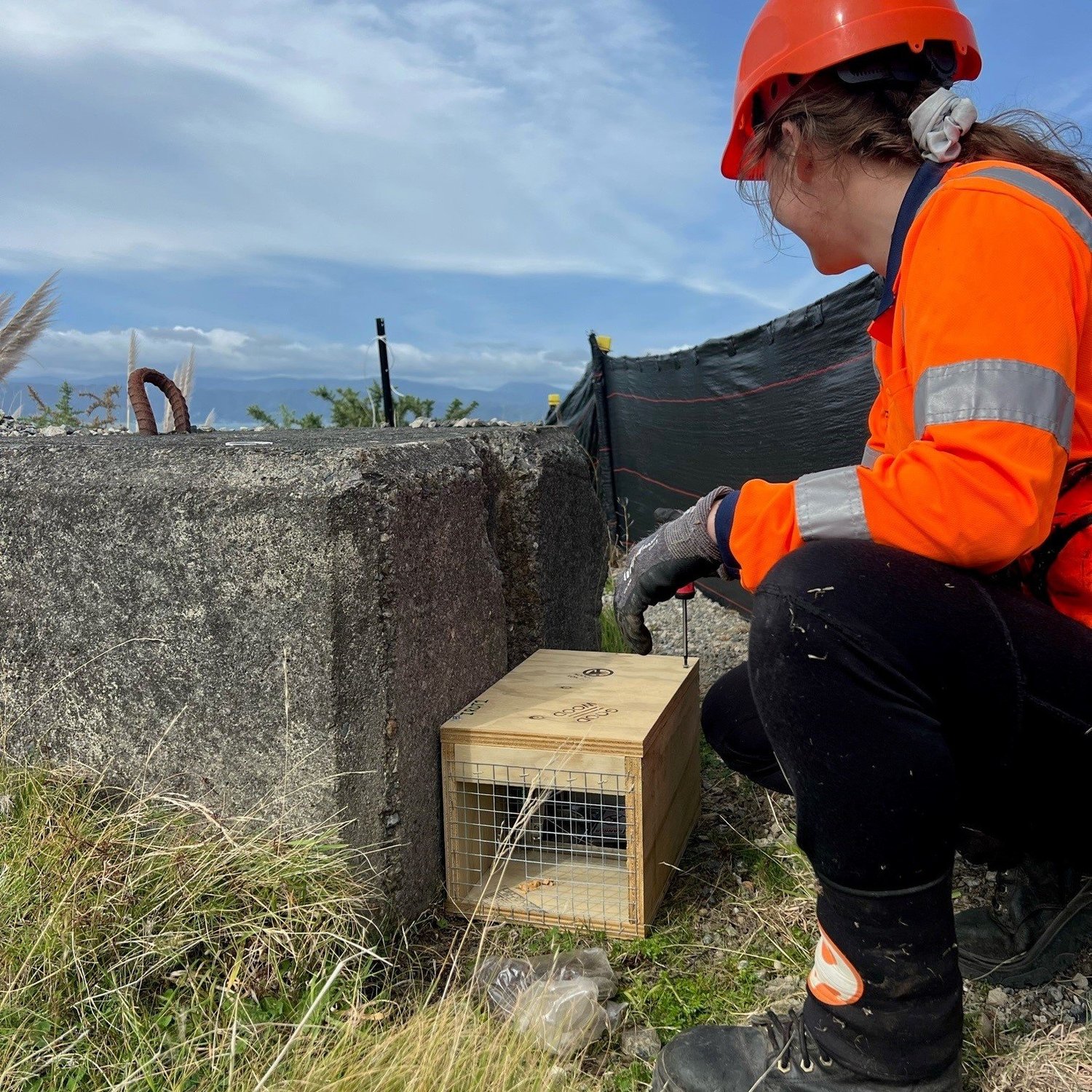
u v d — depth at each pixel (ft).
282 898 5.45
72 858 5.53
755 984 5.63
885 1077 4.17
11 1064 4.50
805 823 4.14
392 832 6.00
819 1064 4.34
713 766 8.88
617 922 6.13
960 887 6.51
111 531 5.95
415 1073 4.40
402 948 5.98
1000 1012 5.26
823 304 12.69
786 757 4.13
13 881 5.41
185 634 5.85
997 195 3.83
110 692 6.13
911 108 4.40
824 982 4.33
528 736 6.21
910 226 4.20
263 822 5.76
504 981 5.50
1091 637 3.96
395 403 31.42
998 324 3.72
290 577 5.55
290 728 5.67
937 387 3.84
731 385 16.31
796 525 4.28
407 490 6.06
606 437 24.72
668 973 5.78
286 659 5.62
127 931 5.19
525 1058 4.84
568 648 9.40
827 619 3.87
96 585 6.05
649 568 5.17
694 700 7.63
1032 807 4.30
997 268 3.74
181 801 5.91
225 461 5.88
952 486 3.75
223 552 5.68
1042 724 3.95
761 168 5.18
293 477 5.62
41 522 6.14
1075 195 4.24
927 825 3.94
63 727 6.32
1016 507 3.68
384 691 5.86
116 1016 4.89
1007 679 3.89
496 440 8.41
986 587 3.99
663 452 20.58
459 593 6.81
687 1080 4.58
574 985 5.37
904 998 4.10
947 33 4.35
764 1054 4.59
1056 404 3.71
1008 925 5.69
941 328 3.84
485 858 6.86
